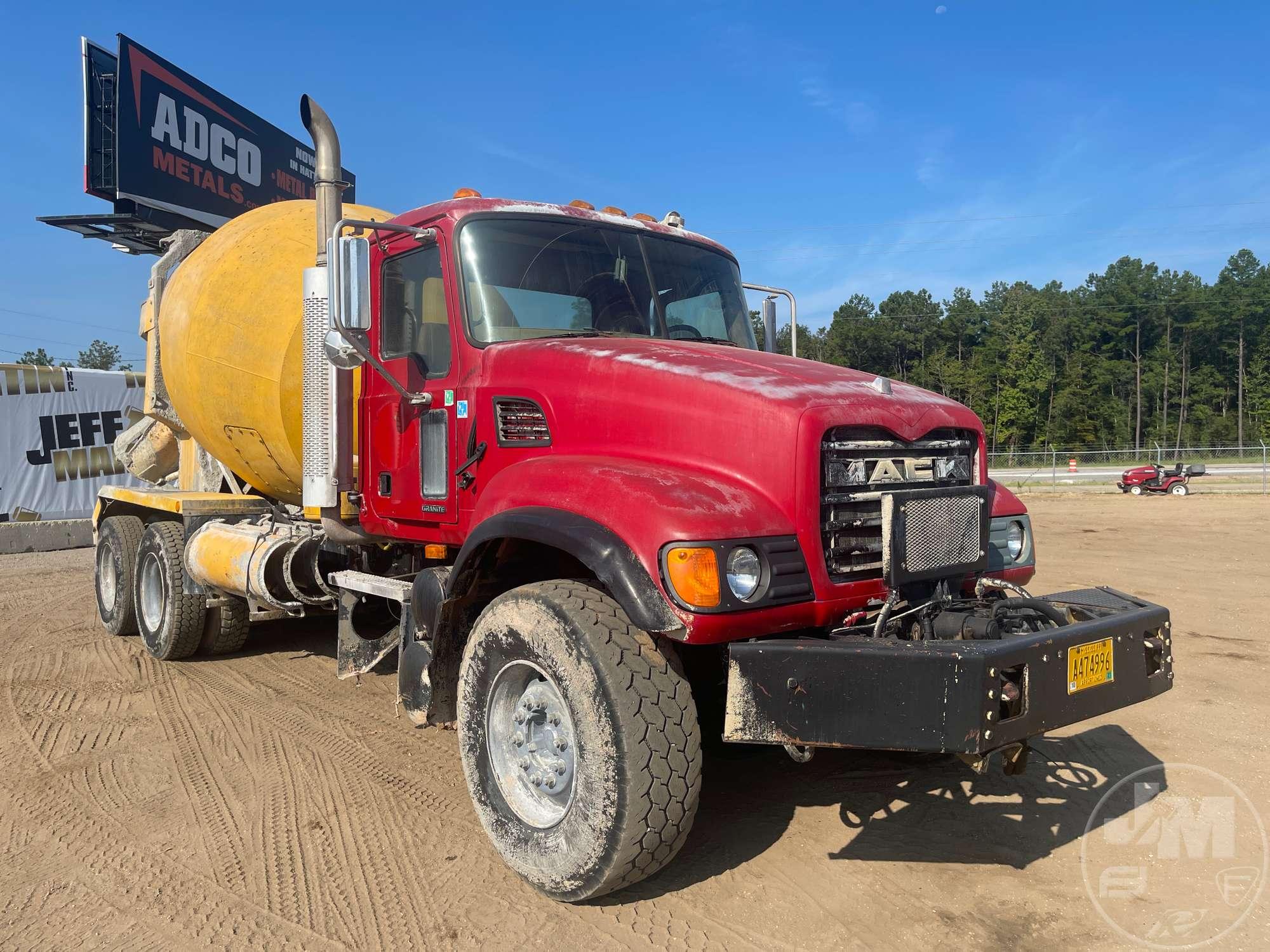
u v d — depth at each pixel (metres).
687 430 3.55
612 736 3.09
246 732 5.43
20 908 3.46
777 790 4.39
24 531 15.18
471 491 4.31
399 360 4.74
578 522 3.30
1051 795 4.27
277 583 6.09
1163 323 98.44
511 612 3.46
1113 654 3.21
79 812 4.33
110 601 8.13
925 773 4.57
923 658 2.85
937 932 3.13
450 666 4.02
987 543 3.68
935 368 92.75
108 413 17.98
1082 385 89.88
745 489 3.39
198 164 24.12
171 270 7.61
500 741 3.63
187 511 7.05
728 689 3.16
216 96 24.97
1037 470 42.34
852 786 4.43
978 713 2.76
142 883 3.63
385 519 4.97
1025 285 102.19
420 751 5.11
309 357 5.15
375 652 5.08
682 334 4.86
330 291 4.20
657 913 3.30
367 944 3.16
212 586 6.81
